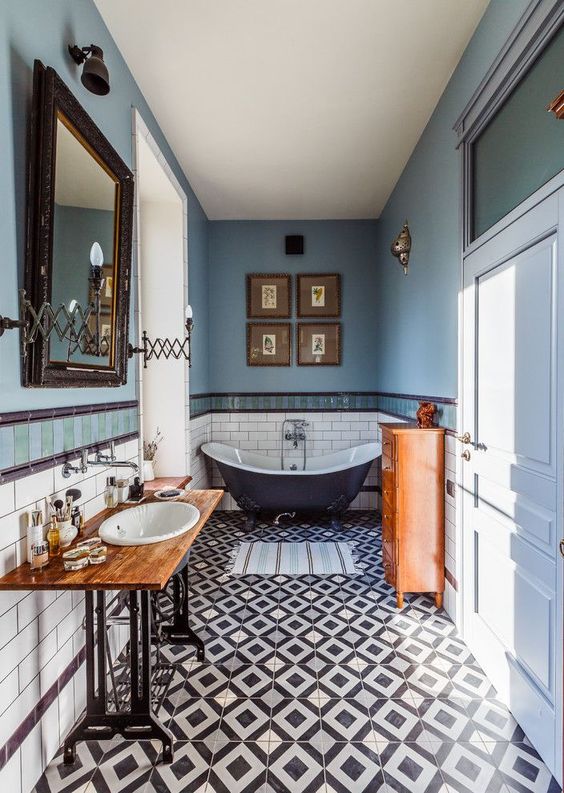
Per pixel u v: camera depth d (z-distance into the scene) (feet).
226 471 11.97
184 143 9.50
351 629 7.28
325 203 12.86
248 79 7.44
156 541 4.75
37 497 4.49
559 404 4.38
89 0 5.71
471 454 6.63
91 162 5.52
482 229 6.42
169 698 5.68
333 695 5.73
